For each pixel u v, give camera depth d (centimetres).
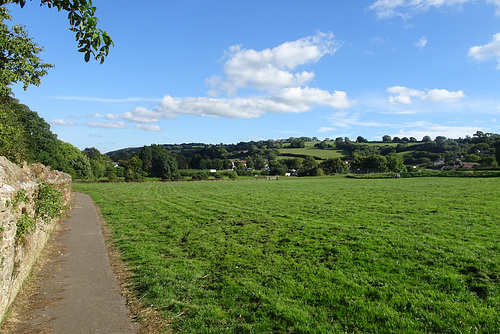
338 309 732
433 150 16050
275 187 4944
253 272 988
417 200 2661
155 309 735
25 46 1780
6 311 668
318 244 1300
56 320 675
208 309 729
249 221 1878
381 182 5634
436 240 1280
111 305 759
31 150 5469
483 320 659
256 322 668
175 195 3791
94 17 474
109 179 8344
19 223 775
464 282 857
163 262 1102
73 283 905
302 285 870
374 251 1162
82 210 2547
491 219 1722
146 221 1994
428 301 753
